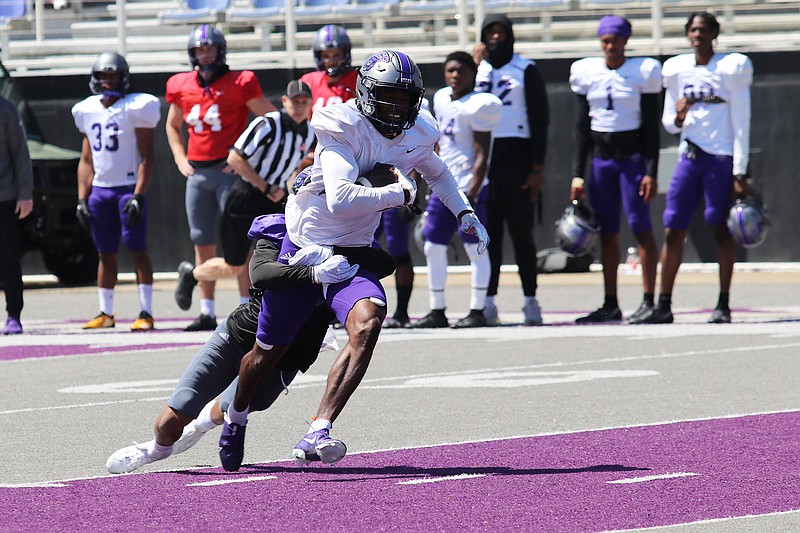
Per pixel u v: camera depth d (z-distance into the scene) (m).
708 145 36.59
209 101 36.72
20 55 67.25
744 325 36.66
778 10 64.81
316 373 29.02
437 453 19.48
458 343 33.75
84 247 56.56
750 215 36.22
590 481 17.31
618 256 38.22
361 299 17.05
